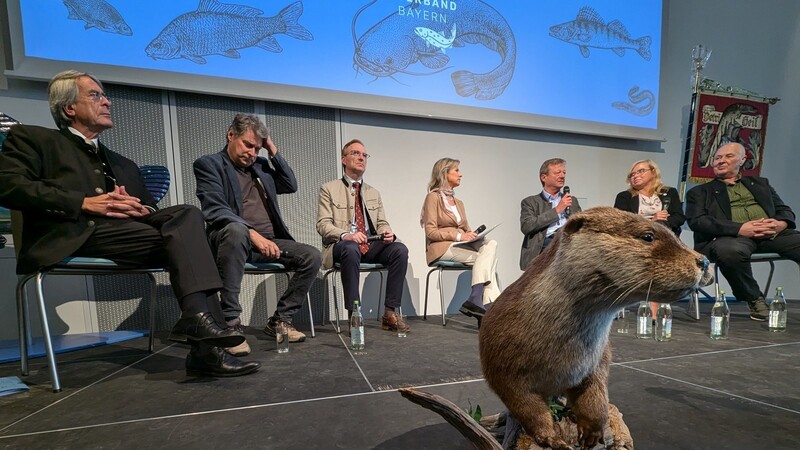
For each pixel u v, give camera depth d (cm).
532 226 345
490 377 90
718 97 494
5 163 174
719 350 233
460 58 400
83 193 178
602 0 461
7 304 271
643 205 355
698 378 180
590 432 90
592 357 84
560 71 443
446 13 394
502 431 117
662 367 198
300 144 358
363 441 121
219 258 228
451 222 343
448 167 353
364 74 366
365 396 158
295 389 167
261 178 274
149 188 254
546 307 82
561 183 361
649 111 486
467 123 416
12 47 270
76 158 194
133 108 305
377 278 381
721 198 354
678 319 341
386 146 387
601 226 82
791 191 549
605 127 464
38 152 186
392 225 390
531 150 443
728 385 171
